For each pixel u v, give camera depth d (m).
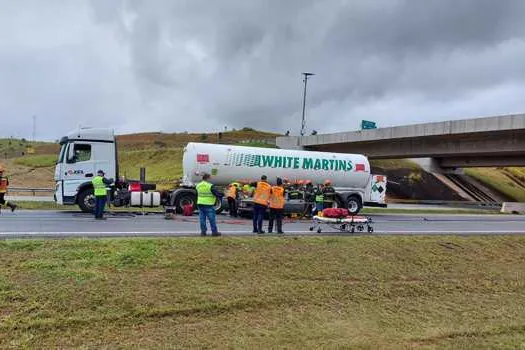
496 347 7.80
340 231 16.14
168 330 7.37
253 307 8.57
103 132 20.55
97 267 9.14
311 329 7.92
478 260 13.18
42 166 55.69
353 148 52.62
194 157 22.84
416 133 43.59
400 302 9.72
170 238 11.67
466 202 52.34
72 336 6.89
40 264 8.91
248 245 11.59
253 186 21.17
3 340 6.58
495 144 40.75
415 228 19.06
